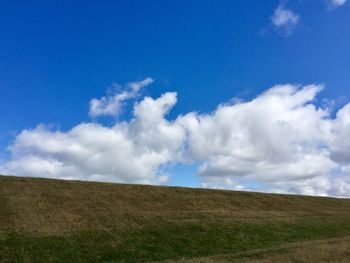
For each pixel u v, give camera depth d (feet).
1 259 83.92
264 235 128.26
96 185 169.17
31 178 161.48
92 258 91.25
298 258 80.79
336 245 98.17
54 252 91.20
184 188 192.13
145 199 158.92
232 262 79.66
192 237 115.03
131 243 103.35
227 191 202.69
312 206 204.64
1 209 118.21
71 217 119.96
